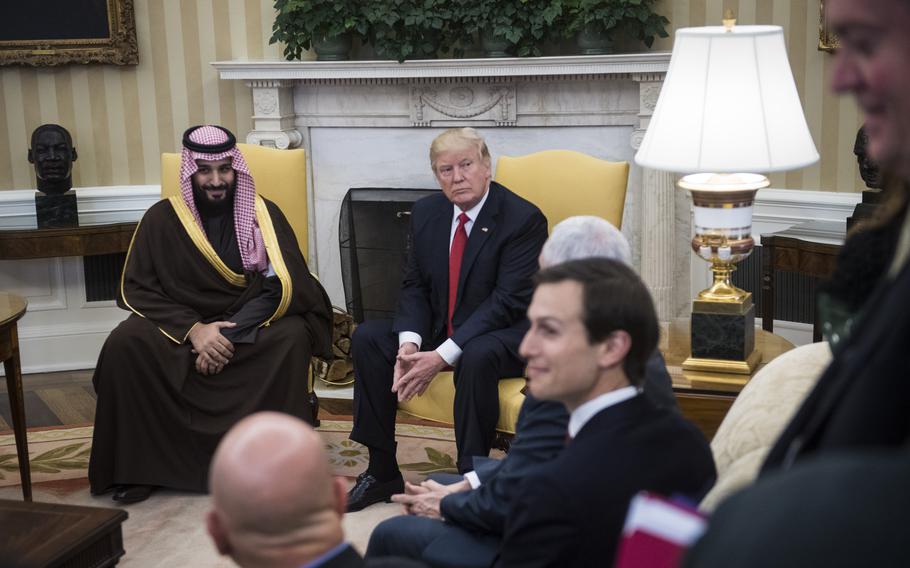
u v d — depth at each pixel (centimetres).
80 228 516
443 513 241
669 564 93
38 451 448
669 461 167
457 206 383
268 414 139
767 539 46
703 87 285
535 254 376
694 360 307
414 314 384
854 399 77
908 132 79
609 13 493
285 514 132
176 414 394
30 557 238
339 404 510
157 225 412
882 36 77
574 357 173
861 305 114
